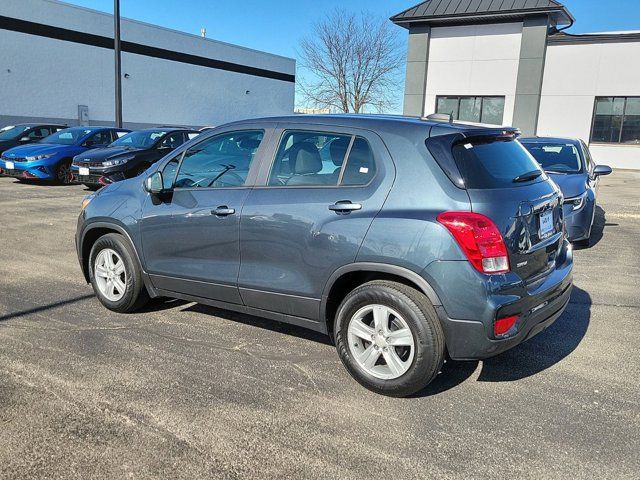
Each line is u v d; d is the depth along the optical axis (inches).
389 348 131.4
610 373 149.4
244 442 113.6
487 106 884.6
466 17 844.6
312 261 139.4
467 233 119.8
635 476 104.7
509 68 854.5
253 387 137.5
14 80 1101.1
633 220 411.2
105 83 1290.6
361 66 1592.0
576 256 290.7
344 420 123.0
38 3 1126.4
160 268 174.1
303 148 147.3
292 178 147.5
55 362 147.9
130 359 151.4
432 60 906.7
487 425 122.1
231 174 160.1
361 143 138.5
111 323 178.7
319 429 119.2
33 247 283.0
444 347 127.2
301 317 147.1
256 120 160.4
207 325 179.2
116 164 477.7
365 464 107.3
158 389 134.9
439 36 895.7
